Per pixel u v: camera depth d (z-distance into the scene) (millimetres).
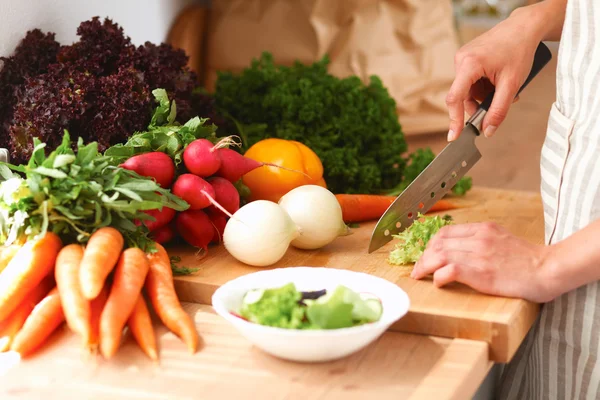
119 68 1279
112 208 1039
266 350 908
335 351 883
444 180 1277
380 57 1872
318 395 848
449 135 1257
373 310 915
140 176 1103
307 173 1364
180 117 1356
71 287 941
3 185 1034
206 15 1898
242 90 1539
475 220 1397
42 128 1201
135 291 957
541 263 1018
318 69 1596
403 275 1119
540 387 1182
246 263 1148
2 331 976
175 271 1112
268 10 1869
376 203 1396
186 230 1188
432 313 981
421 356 935
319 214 1194
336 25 1872
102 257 957
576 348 1116
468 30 2266
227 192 1209
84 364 915
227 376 886
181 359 924
